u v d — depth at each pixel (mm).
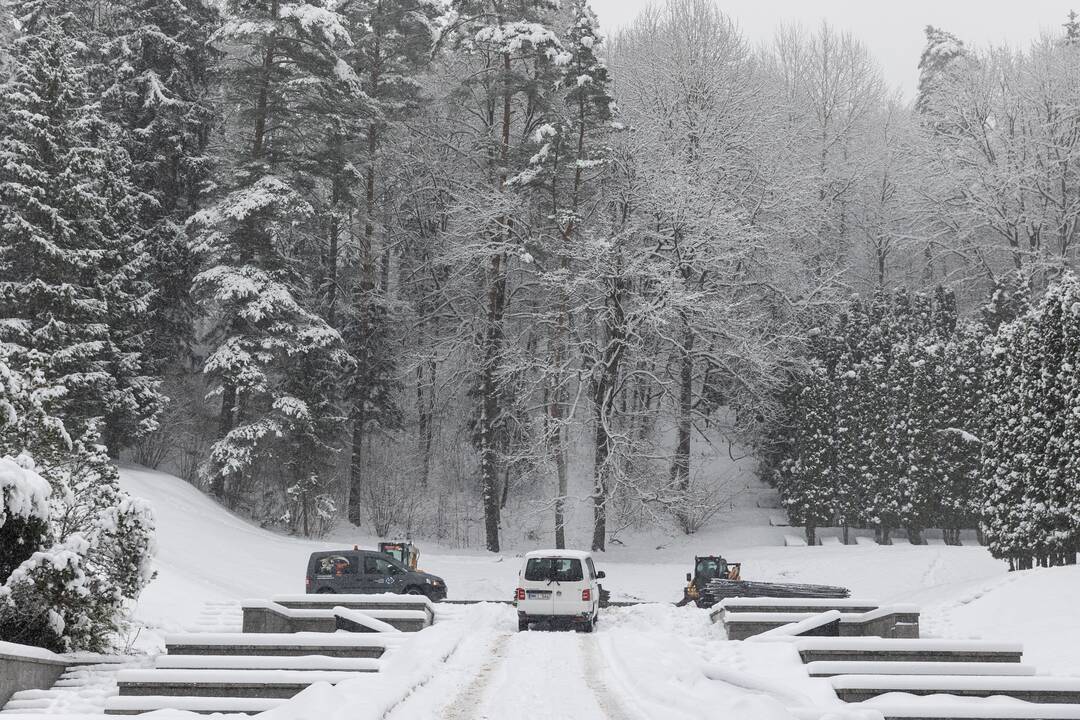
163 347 51031
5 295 39375
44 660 14992
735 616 20844
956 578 41531
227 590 30422
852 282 71188
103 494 19312
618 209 55344
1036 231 65812
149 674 13617
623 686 13688
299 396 50688
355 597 22125
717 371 57500
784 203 57469
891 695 13594
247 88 50281
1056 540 30531
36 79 41438
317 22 47375
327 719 9898
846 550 48688
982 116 68625
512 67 58750
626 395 60969
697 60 60188
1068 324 30984
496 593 41188
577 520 57000
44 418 19250
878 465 52875
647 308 49656
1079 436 30156
